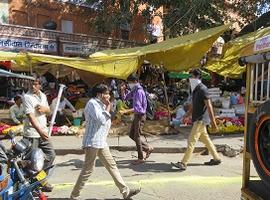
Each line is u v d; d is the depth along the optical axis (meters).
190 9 20.03
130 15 23.16
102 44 23.39
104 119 6.09
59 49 21.06
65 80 20.11
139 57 13.94
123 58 13.72
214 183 7.44
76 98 17.22
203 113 8.38
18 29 19.44
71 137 12.01
